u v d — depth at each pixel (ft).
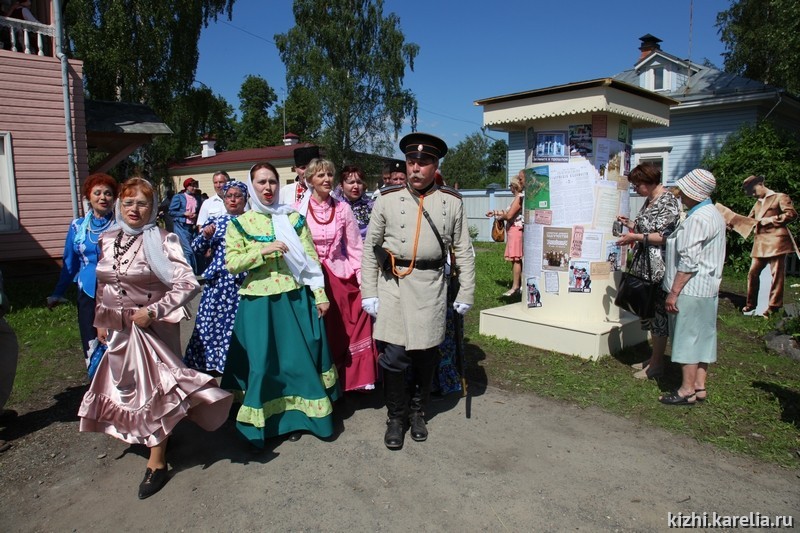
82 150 35.22
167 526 9.21
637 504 9.57
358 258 13.57
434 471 10.74
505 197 59.06
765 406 13.38
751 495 9.80
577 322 17.83
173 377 10.05
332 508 9.59
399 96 91.97
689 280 12.78
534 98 17.02
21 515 9.60
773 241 22.74
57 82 33.22
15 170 32.12
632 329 17.98
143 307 10.16
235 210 14.76
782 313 22.65
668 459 11.06
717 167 37.19
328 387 12.30
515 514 9.34
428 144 11.22
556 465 10.89
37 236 33.14
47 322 22.25
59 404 14.47
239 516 9.43
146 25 68.85
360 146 92.89
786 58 46.88
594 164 17.08
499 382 15.31
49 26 32.96
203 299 14.57
